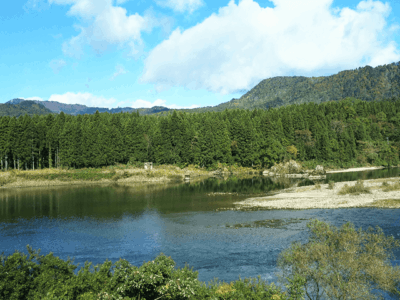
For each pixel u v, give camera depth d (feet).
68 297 46.47
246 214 144.97
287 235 109.50
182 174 338.34
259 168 396.57
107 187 263.08
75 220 140.97
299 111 523.29
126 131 377.30
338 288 51.67
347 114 544.21
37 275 52.54
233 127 425.69
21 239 112.37
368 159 430.20
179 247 100.63
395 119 492.95
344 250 57.11
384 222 117.19
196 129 477.77
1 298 47.42
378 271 51.44
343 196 174.50
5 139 306.35
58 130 350.02
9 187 260.62
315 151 413.59
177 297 47.57
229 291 50.16
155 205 174.81
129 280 46.44
